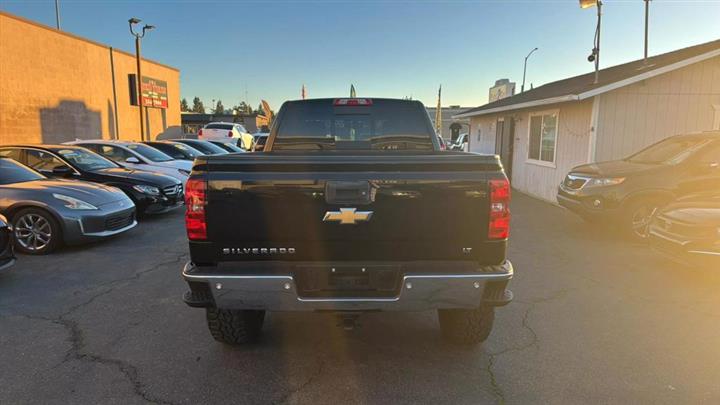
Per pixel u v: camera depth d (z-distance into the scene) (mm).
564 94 9844
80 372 3289
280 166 2836
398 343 3783
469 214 2883
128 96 25734
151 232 8109
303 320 4266
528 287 5180
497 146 16047
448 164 2867
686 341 3805
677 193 7062
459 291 2887
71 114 20844
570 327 4090
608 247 7031
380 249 2906
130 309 4492
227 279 2852
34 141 18672
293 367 3391
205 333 3961
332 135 4867
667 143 7949
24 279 5406
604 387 3109
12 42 17484
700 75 9430
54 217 6426
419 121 4867
